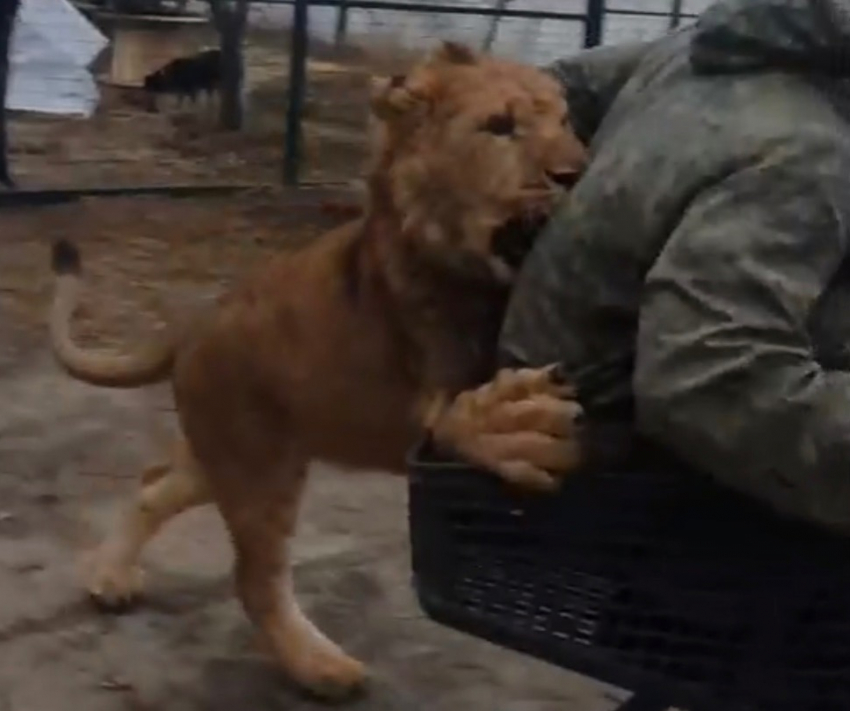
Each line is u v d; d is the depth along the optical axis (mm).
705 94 1453
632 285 1462
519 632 1491
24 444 3582
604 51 1894
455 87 1731
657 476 1439
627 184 1453
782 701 1457
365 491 3375
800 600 1438
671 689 1468
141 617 2734
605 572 1479
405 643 2682
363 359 2014
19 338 4480
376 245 1933
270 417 2227
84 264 5371
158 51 9039
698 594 1457
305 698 2482
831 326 1432
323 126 8203
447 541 1513
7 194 6215
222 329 2234
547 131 1675
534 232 1654
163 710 2430
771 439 1320
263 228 6109
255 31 10516
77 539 3049
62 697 2451
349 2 6734
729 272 1338
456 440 1501
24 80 8172
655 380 1360
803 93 1425
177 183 6750
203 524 3139
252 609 2457
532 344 1555
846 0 1436
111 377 2527
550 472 1454
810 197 1354
